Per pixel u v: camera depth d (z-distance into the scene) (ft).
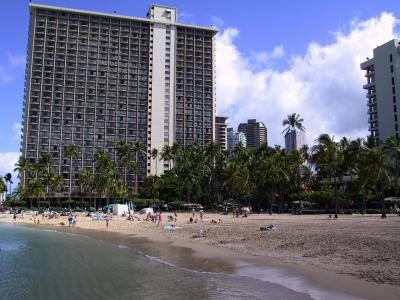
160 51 640.17
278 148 375.86
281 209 358.43
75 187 548.72
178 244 129.39
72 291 66.64
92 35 605.73
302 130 384.27
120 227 223.71
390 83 457.68
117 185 438.81
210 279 71.10
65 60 581.12
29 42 595.88
